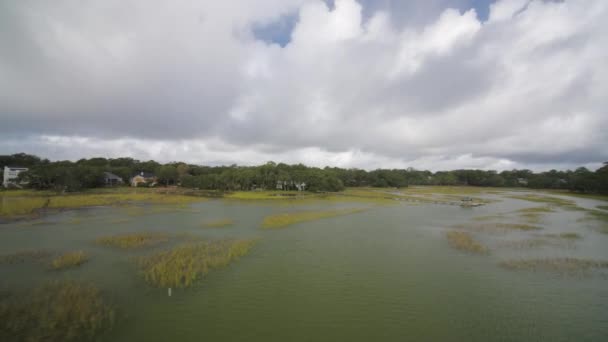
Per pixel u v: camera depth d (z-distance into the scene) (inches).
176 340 526.0
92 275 827.4
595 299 719.1
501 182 7440.9
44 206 2262.6
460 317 628.1
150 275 829.8
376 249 1157.7
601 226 1695.4
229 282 800.3
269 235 1392.7
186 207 2500.0
